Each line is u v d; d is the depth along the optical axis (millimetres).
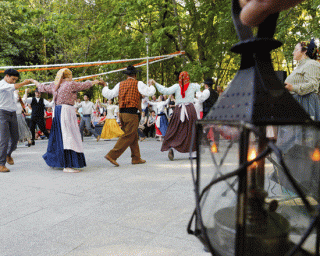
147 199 3094
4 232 2365
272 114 870
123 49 12641
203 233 943
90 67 17219
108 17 11930
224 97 1006
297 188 774
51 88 4844
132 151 5289
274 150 754
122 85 5074
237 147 889
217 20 11891
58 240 2172
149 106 11945
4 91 4926
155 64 16938
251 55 967
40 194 3453
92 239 2162
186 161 5422
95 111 11820
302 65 3000
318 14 8383
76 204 3031
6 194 3486
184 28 13320
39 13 11711
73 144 4613
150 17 14141
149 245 2018
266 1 807
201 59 13070
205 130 1034
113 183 3859
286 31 8414
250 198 971
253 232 926
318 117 2902
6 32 17469
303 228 1008
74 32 12148
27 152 7395
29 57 19656
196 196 996
